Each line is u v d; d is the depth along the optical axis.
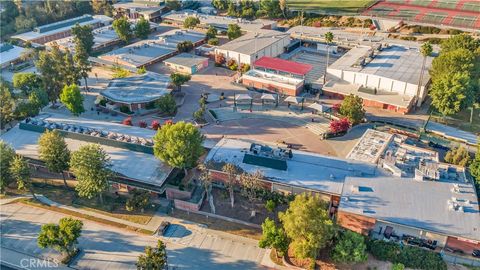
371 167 105.12
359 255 79.81
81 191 98.06
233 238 93.25
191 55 188.88
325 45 193.62
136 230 96.00
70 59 153.25
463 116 138.50
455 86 124.69
